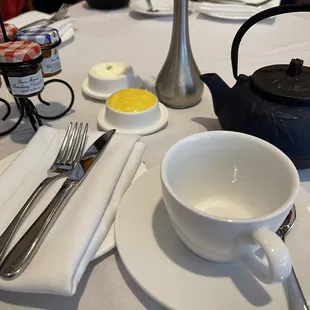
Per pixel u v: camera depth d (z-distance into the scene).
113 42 0.87
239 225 0.29
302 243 0.35
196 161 0.39
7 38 0.55
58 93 0.66
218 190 0.41
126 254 0.34
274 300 0.30
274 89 0.46
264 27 0.93
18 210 0.37
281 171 0.35
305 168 0.47
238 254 0.31
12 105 0.62
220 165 0.40
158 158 0.50
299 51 0.82
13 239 0.34
